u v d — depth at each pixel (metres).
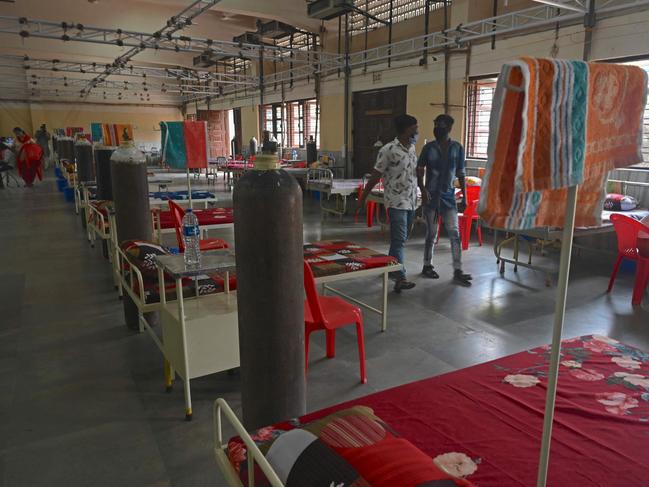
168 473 2.19
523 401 1.89
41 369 3.16
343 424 1.34
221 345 2.64
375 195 7.30
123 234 3.76
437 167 4.70
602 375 2.09
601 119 1.10
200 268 2.47
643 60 5.72
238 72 16.55
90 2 11.95
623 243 4.42
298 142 14.10
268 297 1.90
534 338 3.57
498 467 1.51
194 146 3.59
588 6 5.99
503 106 0.96
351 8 9.52
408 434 1.69
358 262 3.53
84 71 13.80
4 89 19.19
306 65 12.12
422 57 8.97
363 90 10.64
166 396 2.84
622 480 1.45
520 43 7.16
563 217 1.14
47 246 6.61
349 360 3.25
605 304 4.25
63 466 2.24
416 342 3.52
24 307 4.29
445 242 6.67
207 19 13.03
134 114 21.52
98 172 5.38
